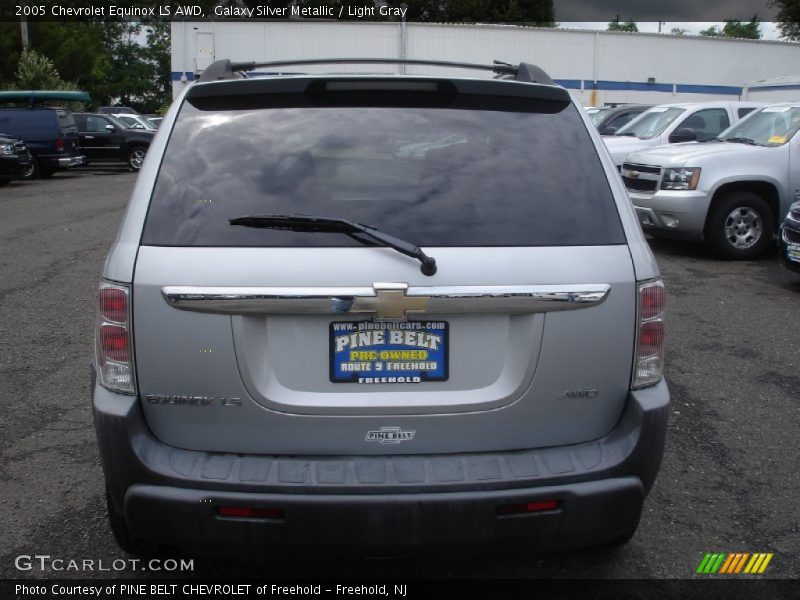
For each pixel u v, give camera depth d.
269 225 2.58
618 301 2.64
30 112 22.14
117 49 72.75
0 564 3.25
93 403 2.65
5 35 38.84
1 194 17.89
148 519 2.57
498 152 2.83
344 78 2.94
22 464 4.12
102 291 2.61
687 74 31.55
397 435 2.61
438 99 3.00
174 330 2.54
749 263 9.65
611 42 30.27
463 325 2.60
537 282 2.57
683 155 9.87
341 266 2.52
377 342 2.59
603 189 2.79
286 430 2.59
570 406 2.67
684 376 5.55
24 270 8.93
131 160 25.75
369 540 2.54
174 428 2.63
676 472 4.11
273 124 2.89
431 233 2.61
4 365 5.65
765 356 5.99
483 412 2.62
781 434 4.58
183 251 2.56
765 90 22.92
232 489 2.53
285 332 2.57
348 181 2.74
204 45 27.08
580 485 2.59
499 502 2.53
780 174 9.68
